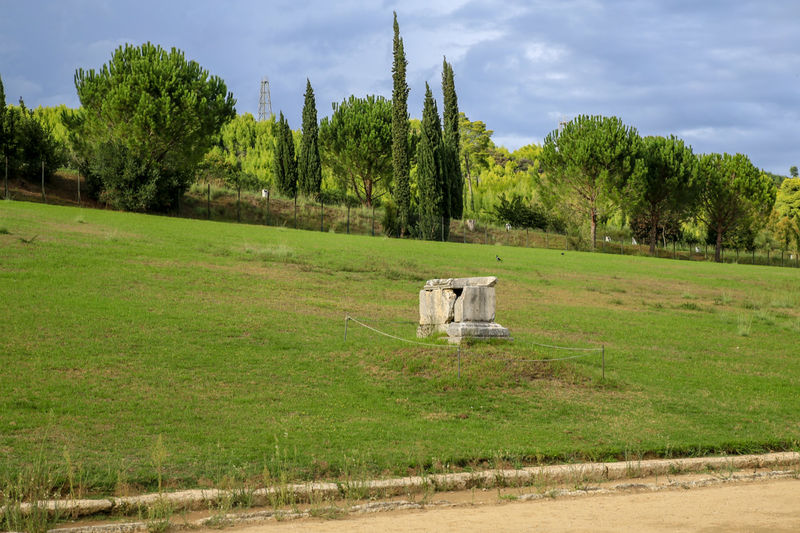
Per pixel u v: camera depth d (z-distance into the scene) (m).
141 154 53.62
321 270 34.22
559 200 74.06
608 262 50.97
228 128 114.44
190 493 9.59
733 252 86.69
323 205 68.81
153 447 11.52
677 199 73.94
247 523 8.80
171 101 53.59
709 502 9.96
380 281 33.50
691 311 33.44
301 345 19.39
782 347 25.83
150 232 38.84
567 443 13.16
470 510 9.52
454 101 77.31
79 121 56.66
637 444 13.30
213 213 59.00
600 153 69.62
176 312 21.70
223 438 12.26
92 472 10.23
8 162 51.72
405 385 16.52
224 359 17.41
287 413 14.02
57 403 13.33
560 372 18.00
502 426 14.16
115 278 25.72
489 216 89.94
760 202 76.56
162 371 15.95
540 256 50.34
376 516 9.15
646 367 20.50
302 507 9.61
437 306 20.38
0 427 11.85
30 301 20.77
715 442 13.73
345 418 13.98
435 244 52.16
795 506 9.68
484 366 17.39
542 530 8.35
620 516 9.09
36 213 40.12
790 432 14.95
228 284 27.78
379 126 75.44
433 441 12.84
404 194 65.38
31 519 8.30
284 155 76.94
